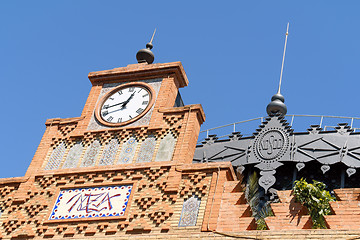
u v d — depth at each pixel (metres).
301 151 29.69
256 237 16.06
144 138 20.27
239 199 17.39
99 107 21.92
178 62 22.39
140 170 19.19
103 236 17.55
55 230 18.28
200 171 18.52
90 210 18.48
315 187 17.67
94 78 22.95
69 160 20.42
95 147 20.56
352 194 16.36
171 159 19.20
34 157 20.80
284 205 16.67
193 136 19.97
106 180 19.23
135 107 21.53
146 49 24.61
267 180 28.92
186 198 17.91
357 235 15.30
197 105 20.62
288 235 15.85
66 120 21.80
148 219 17.69
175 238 16.75
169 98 21.52
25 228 18.67
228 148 31.45
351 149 29.25
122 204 18.36
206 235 16.58
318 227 17.08
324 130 30.48
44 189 19.64
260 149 30.36
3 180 20.25
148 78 22.47
